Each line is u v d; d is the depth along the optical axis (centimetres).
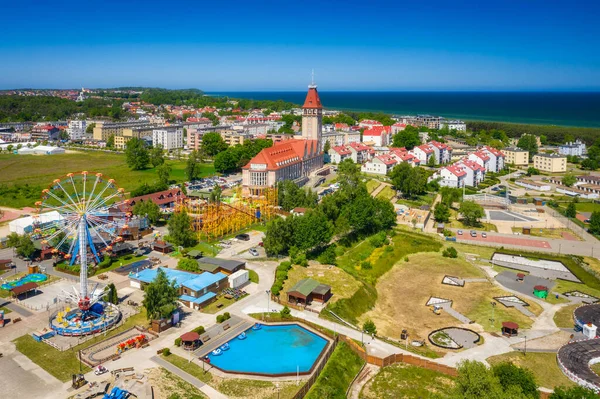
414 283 17562
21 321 13612
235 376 11250
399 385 11400
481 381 9831
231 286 16038
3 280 16500
